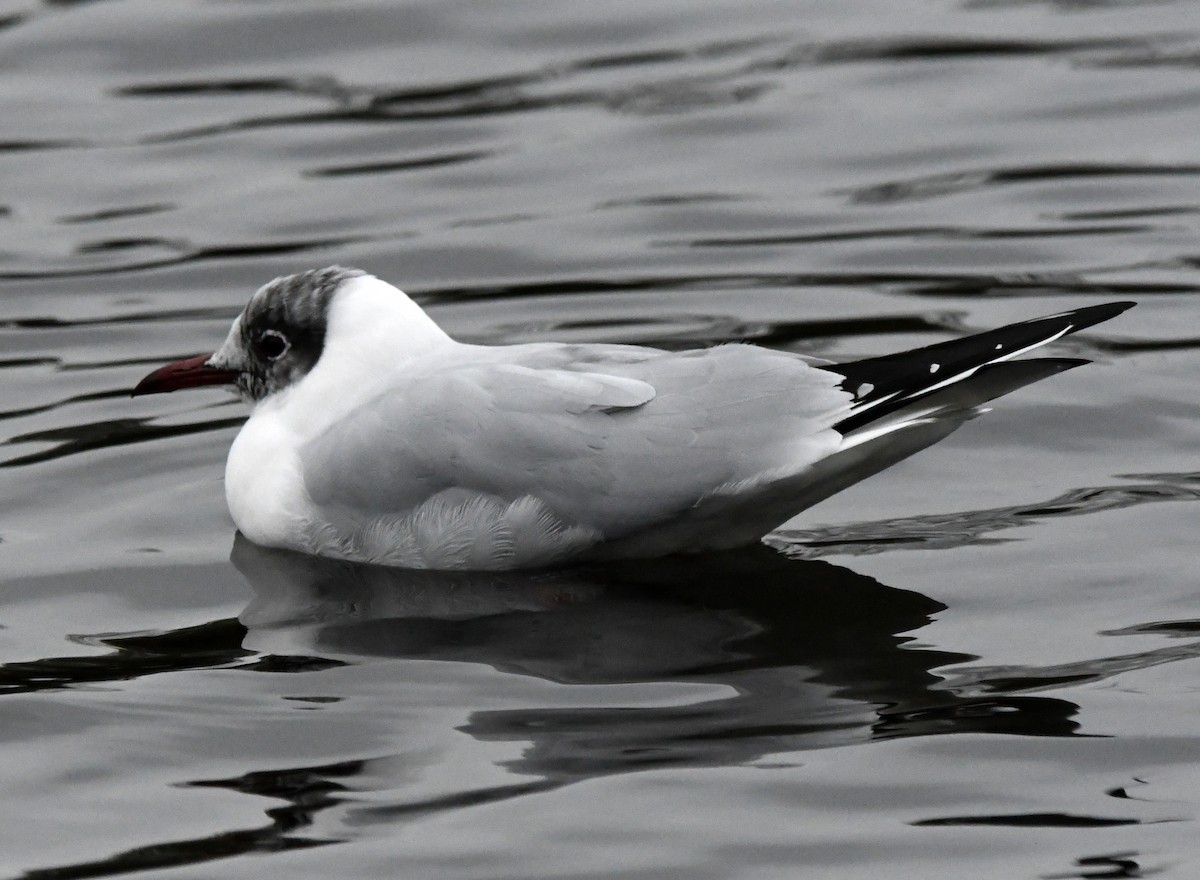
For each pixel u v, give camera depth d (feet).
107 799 32.12
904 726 33.35
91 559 42.27
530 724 33.91
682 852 29.84
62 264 60.59
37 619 39.37
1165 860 29.17
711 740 33.14
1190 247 58.29
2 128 69.87
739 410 39.86
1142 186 63.05
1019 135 67.36
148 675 36.55
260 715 34.68
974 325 53.78
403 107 71.36
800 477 39.47
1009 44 74.49
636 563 41.68
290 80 73.61
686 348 53.01
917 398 38.91
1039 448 45.83
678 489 39.78
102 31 77.15
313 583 41.04
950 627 37.32
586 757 32.68
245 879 29.50
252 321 44.57
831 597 39.06
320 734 33.88
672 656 36.63
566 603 39.58
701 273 58.59
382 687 35.65
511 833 30.45
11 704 35.37
